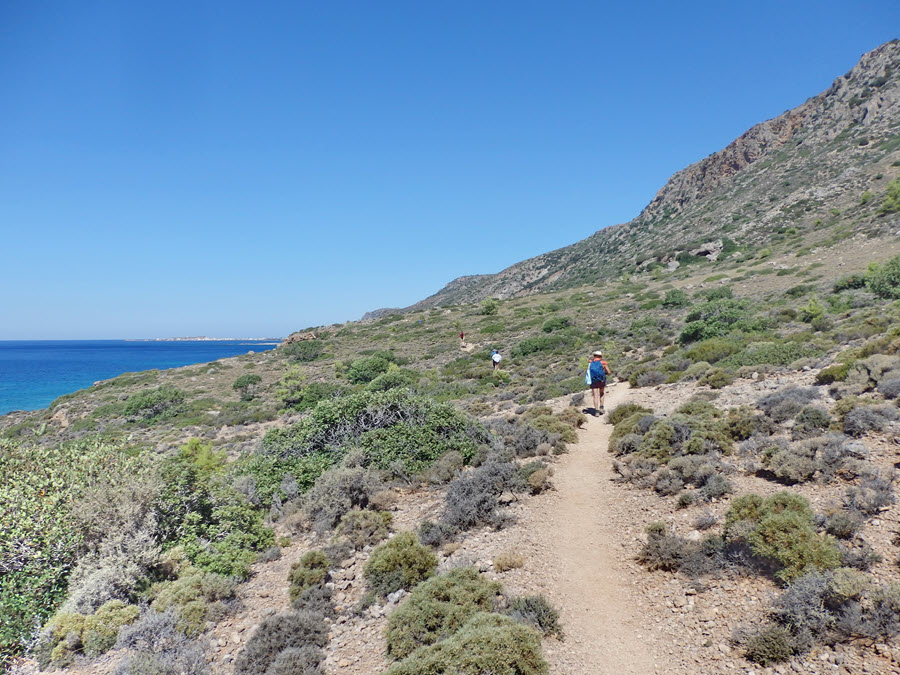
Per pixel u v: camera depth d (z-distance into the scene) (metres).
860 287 29.28
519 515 8.11
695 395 12.20
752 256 59.09
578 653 4.88
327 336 67.56
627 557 6.45
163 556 7.80
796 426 7.96
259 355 63.25
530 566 6.55
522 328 50.22
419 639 5.29
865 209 54.28
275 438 13.15
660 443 9.23
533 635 4.75
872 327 15.20
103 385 49.66
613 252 115.38
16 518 7.40
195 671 5.35
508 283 151.25
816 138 87.44
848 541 5.17
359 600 6.56
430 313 76.50
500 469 9.59
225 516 8.98
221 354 184.00
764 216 72.81
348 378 38.91
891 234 41.81
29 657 6.19
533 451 11.28
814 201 67.19
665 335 30.28
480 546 7.33
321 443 12.73
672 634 4.87
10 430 37.78
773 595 4.88
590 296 63.72
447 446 11.49
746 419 8.87
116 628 6.14
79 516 7.71
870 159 68.31
